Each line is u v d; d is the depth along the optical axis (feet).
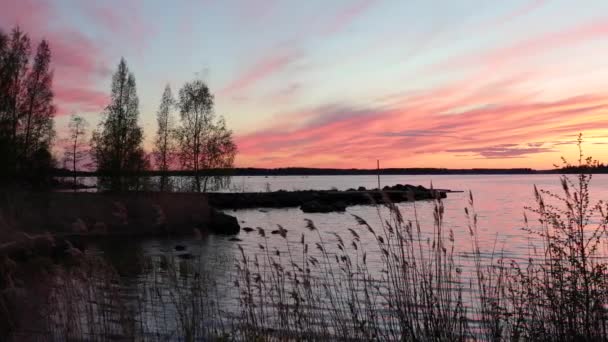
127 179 135.33
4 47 126.11
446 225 117.80
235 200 217.56
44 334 25.52
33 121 131.34
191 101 168.66
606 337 18.79
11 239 61.52
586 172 19.20
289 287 29.55
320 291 27.53
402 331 21.31
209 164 167.12
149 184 138.00
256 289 30.42
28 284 29.66
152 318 29.09
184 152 167.84
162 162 166.50
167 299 30.89
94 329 25.23
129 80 153.07
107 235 92.38
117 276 27.86
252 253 73.46
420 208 153.69
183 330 25.46
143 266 38.06
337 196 242.78
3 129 118.83
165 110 170.81
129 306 28.96
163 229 99.45
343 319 23.93
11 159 113.39
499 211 169.48
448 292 21.84
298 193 254.27
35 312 27.17
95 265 27.40
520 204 209.56
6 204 89.15
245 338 23.85
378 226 111.45
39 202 97.91
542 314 20.21
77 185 131.23
